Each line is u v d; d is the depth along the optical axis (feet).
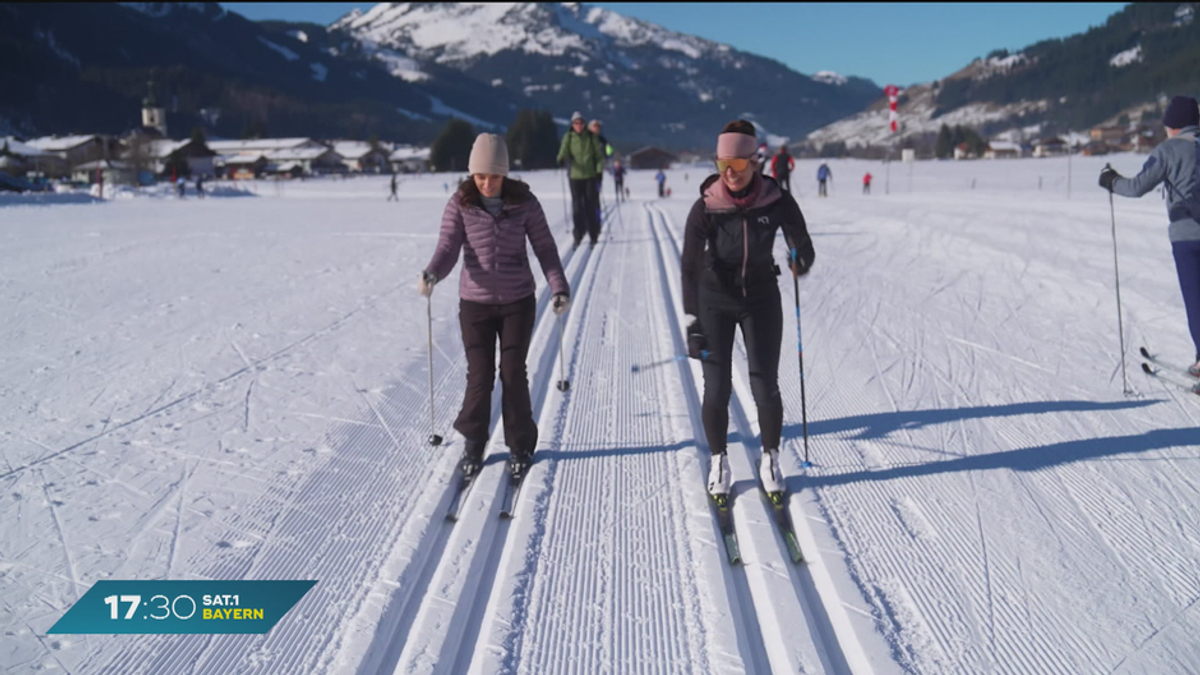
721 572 10.97
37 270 34.42
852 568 11.02
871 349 21.30
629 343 22.20
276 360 20.42
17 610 10.01
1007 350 20.75
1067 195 68.18
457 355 21.12
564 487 13.55
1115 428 15.38
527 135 341.00
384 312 25.85
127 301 27.61
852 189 125.59
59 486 13.23
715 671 9.13
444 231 13.78
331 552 11.46
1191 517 12.10
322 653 9.39
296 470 13.97
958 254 35.88
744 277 12.65
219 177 341.82
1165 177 16.90
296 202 113.29
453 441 15.52
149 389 18.06
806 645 9.49
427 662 9.20
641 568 11.16
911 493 13.12
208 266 35.65
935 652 9.36
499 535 12.31
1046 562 11.09
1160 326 22.08
